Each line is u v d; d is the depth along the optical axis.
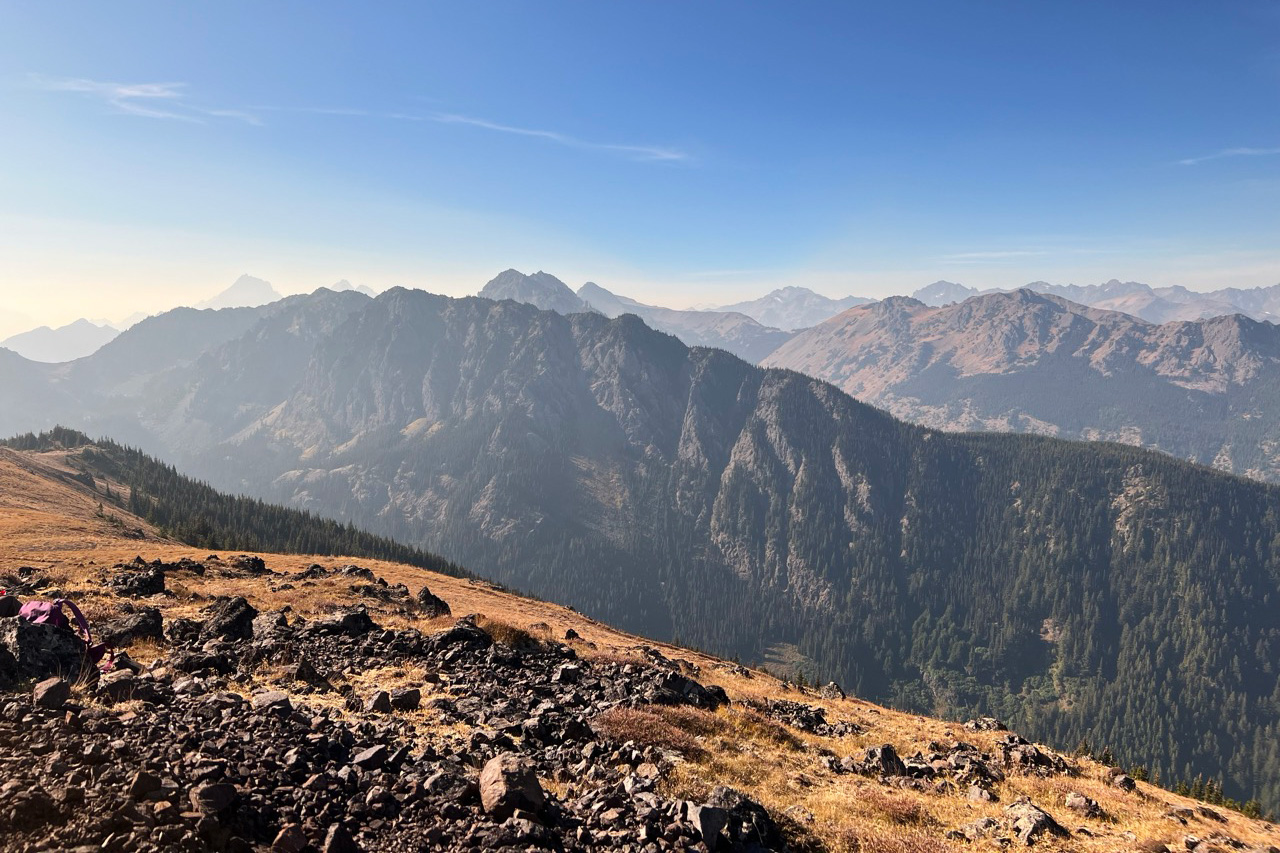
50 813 8.17
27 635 14.80
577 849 11.09
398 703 19.08
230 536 177.62
